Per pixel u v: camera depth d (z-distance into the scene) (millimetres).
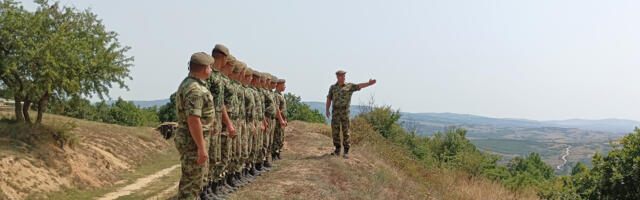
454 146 23562
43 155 16031
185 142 5320
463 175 18391
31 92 19531
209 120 5391
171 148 28266
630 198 13430
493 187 17297
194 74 5320
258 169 10820
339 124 13461
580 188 14945
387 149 17797
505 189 18312
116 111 61656
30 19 19281
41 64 18953
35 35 19297
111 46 22922
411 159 18062
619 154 13844
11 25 18578
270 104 11375
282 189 9016
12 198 12859
